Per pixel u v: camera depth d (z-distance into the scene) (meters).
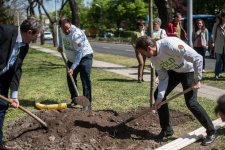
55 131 6.93
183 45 6.11
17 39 6.04
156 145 6.58
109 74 14.82
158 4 16.22
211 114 8.10
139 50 6.25
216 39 12.61
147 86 11.66
